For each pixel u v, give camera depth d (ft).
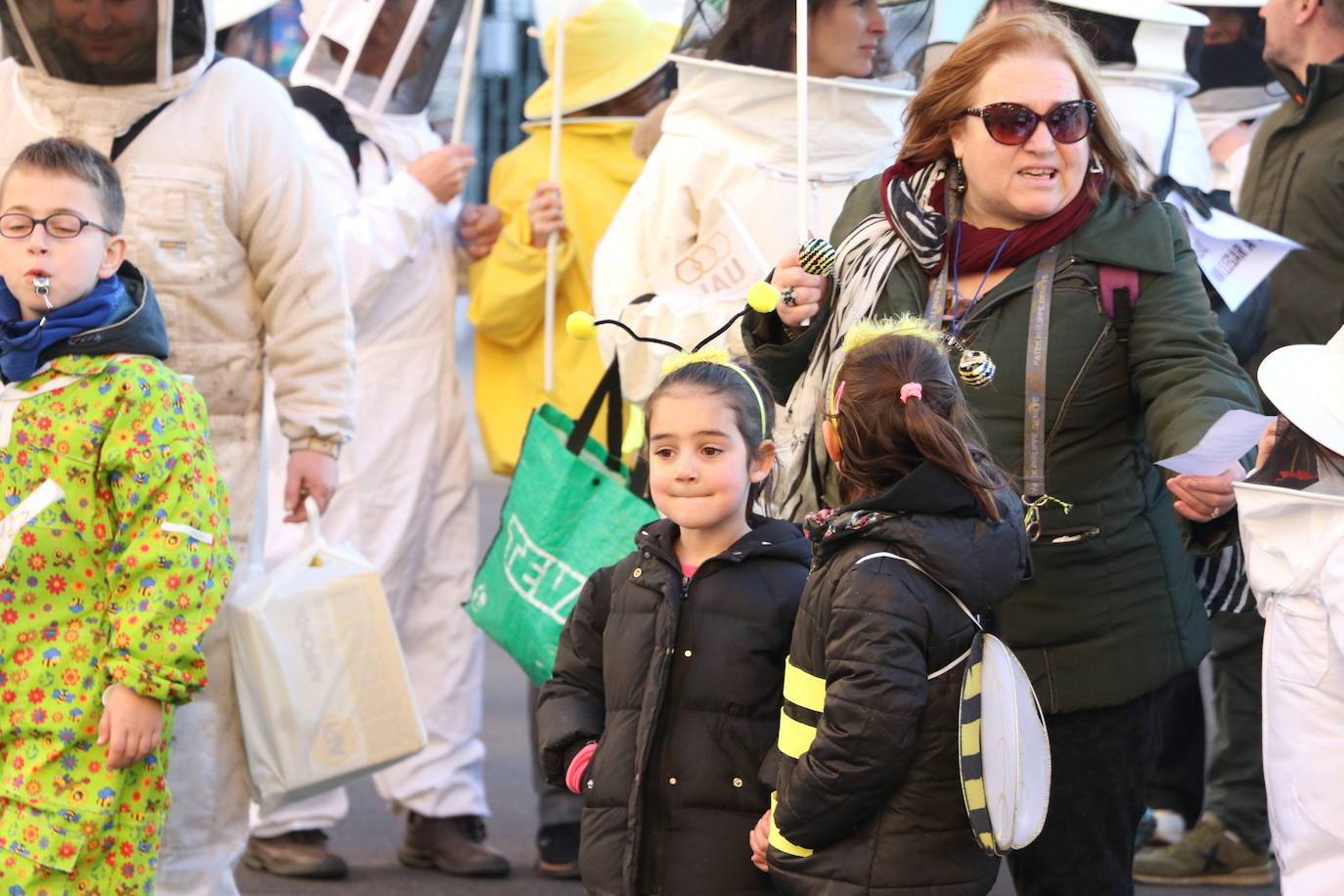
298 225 18.89
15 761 16.02
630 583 14.44
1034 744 13.03
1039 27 15.42
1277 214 22.76
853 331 13.98
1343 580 13.71
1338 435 14.06
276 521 23.99
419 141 25.32
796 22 18.98
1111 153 15.53
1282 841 14.35
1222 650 22.84
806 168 16.70
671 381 14.16
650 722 13.88
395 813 24.26
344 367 19.20
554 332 24.99
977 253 15.39
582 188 24.95
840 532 13.07
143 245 18.06
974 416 15.20
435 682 24.12
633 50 25.04
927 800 13.04
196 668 15.94
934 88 15.75
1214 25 27.32
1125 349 15.23
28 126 18.37
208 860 18.13
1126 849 15.64
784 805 13.01
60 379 16.14
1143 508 15.61
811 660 13.12
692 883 13.78
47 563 16.02
